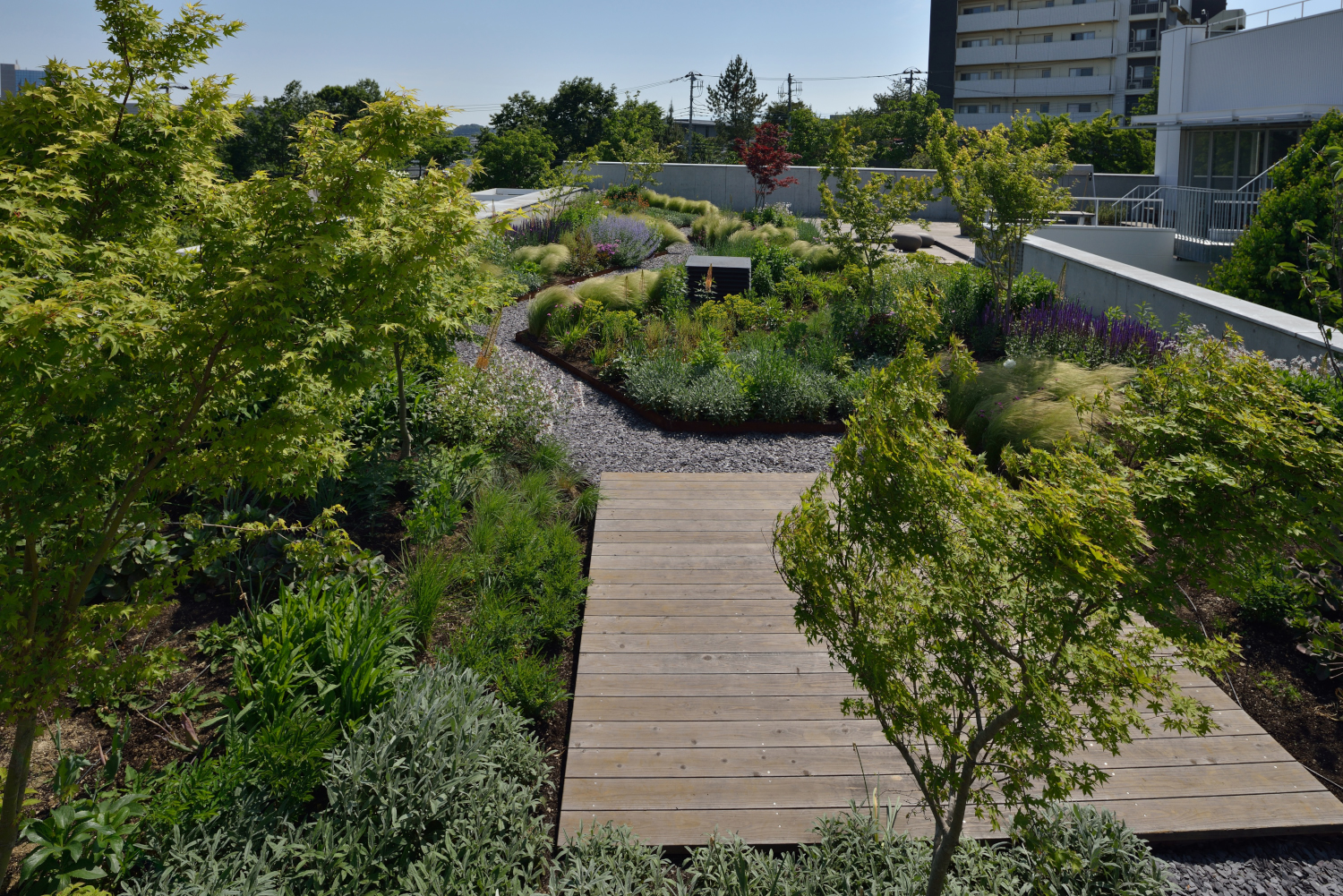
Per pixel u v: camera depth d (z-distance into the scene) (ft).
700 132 228.84
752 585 16.80
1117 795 11.41
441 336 20.31
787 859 10.04
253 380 8.55
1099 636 6.97
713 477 22.61
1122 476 7.40
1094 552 6.37
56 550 7.94
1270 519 6.56
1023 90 174.81
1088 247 53.62
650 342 32.01
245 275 7.49
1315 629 14.07
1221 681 14.08
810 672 14.01
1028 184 32.42
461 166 14.30
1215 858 10.71
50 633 8.88
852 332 33.27
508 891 9.40
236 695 12.73
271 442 8.54
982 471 7.63
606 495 21.24
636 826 10.73
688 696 13.35
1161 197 59.41
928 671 8.16
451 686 12.61
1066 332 30.81
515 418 23.56
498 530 17.79
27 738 8.00
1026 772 7.26
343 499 18.93
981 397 24.66
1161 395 7.64
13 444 7.05
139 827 10.08
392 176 11.51
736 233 56.49
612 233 52.26
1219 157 58.18
